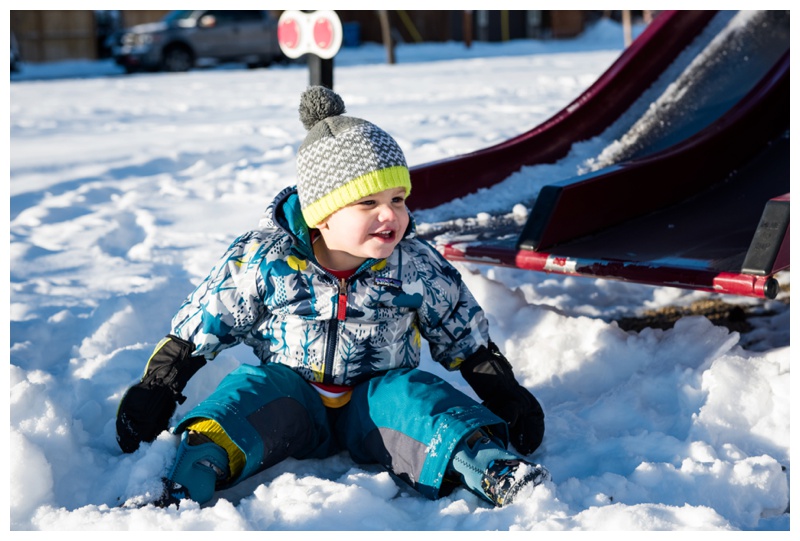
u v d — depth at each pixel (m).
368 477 2.21
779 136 4.67
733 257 3.02
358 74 15.08
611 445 2.40
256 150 7.34
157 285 3.74
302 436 2.33
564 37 27.52
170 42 18.69
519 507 2.04
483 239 3.60
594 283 4.09
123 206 5.48
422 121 8.47
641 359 2.95
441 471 2.15
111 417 2.59
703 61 5.50
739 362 2.68
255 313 2.37
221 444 2.20
